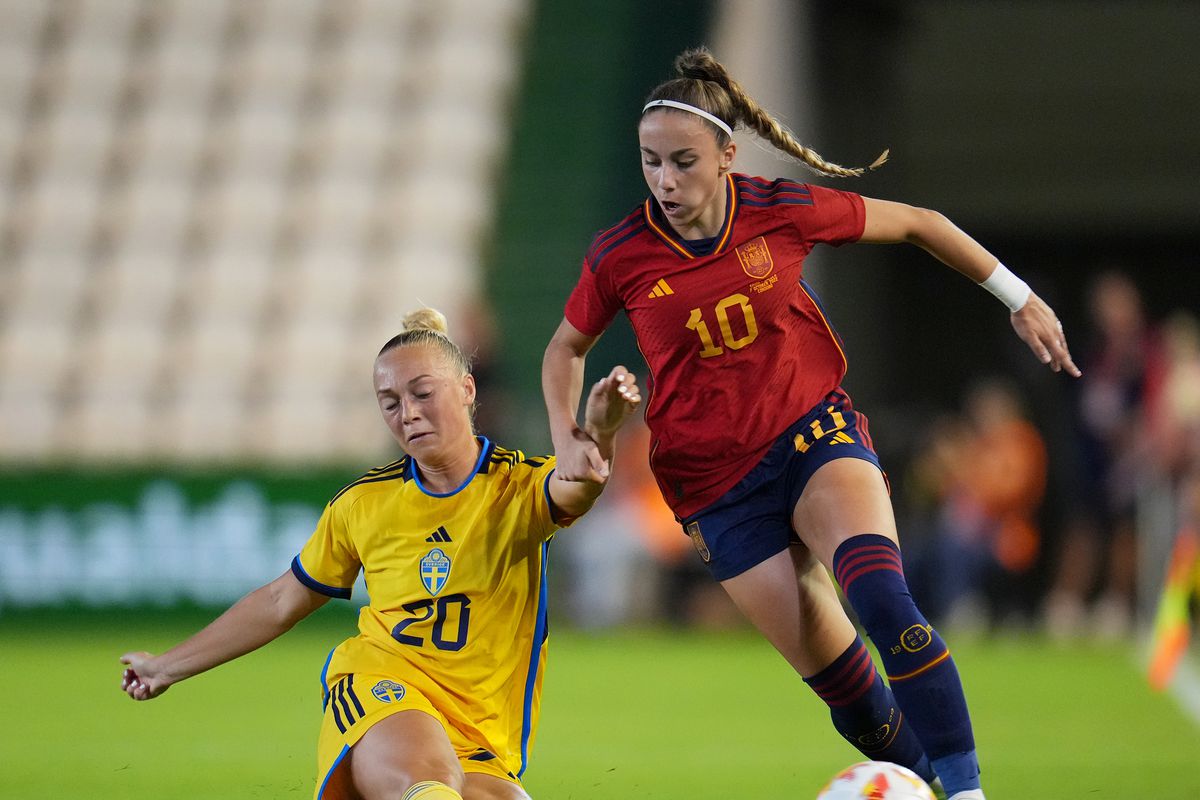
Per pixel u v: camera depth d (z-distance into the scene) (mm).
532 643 16250
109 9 78812
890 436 64750
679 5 73688
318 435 63906
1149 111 84500
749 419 16875
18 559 51594
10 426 64750
